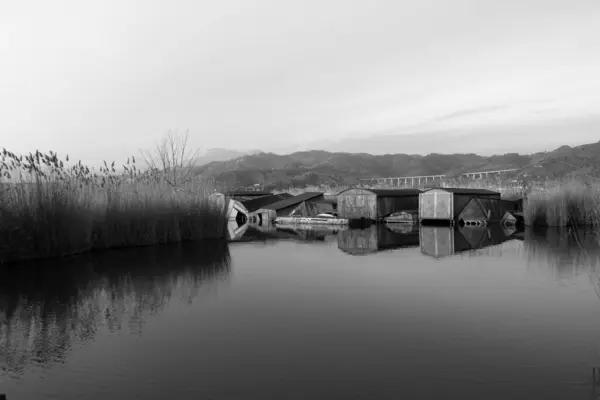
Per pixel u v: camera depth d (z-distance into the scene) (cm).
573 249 2500
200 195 3114
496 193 4959
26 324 1152
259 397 753
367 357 927
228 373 851
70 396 762
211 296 1463
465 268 1970
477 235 3478
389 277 1780
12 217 1950
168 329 1116
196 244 2839
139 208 2639
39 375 846
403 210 5419
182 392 773
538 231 3628
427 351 962
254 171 19800
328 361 907
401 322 1173
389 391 773
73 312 1263
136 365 890
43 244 2058
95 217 2408
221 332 1093
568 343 1005
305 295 1477
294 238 3491
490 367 873
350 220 5100
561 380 812
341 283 1667
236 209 6288
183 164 4212
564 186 4038
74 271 1830
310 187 8600
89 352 961
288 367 878
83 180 2423
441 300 1402
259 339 1041
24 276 1725
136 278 1730
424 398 746
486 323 1158
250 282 1680
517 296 1442
